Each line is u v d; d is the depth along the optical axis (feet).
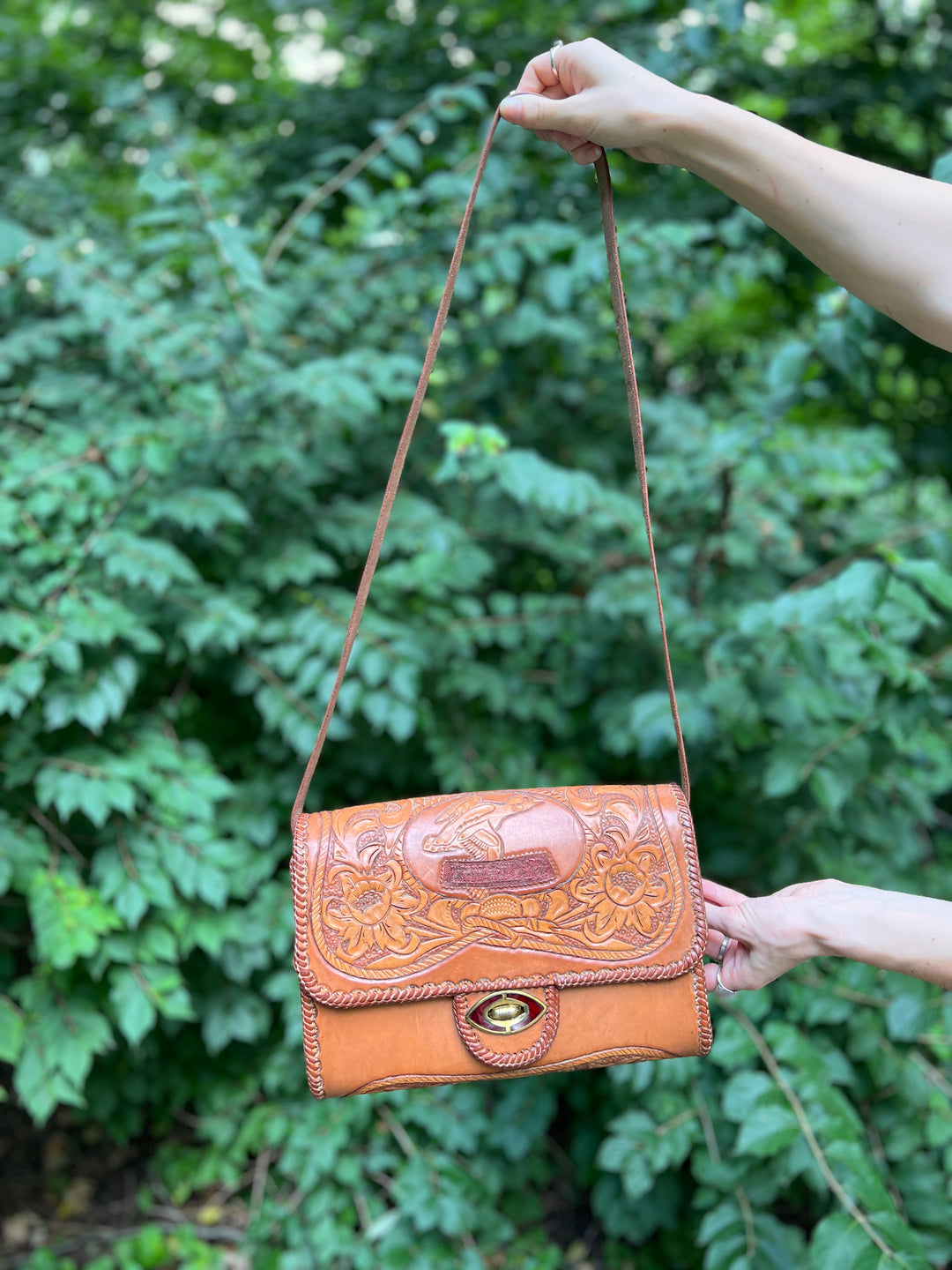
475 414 8.50
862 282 3.38
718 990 3.91
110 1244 7.17
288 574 6.57
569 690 7.70
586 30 9.13
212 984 7.00
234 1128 7.36
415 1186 6.54
